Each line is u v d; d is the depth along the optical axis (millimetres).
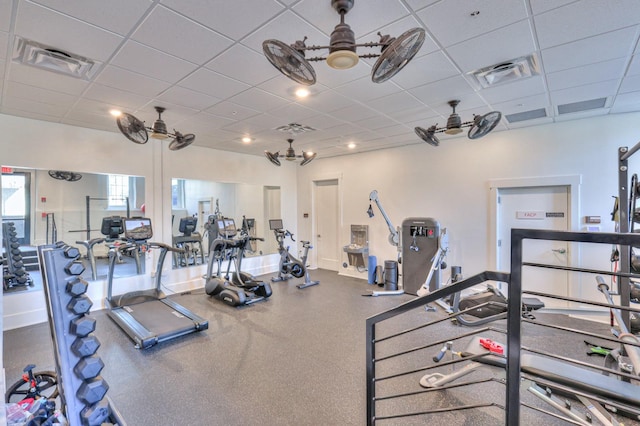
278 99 3678
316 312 4695
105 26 2215
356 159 7039
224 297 5086
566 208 4617
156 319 4055
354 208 7098
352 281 6645
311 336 3832
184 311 4340
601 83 3229
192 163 6121
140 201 5496
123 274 5418
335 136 5520
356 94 3537
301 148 6531
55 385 2424
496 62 2809
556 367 1767
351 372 3008
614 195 4195
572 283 4523
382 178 6602
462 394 2652
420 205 6020
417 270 5547
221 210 7461
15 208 4418
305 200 8133
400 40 1746
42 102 3646
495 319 3451
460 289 1395
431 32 2330
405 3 2004
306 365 3139
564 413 2172
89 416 1768
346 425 2287
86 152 4766
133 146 5285
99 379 1840
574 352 3326
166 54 2617
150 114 4180
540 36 2383
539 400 2541
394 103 3838
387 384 2801
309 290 5934
